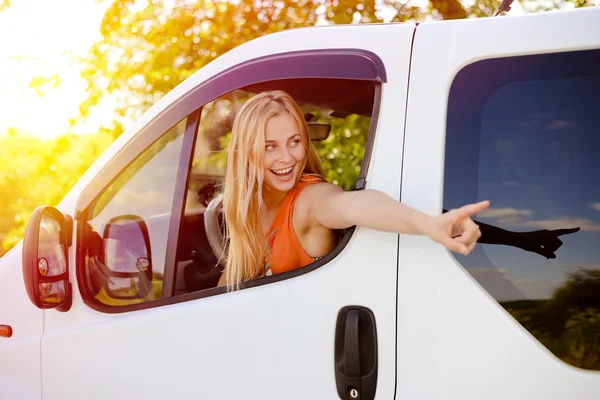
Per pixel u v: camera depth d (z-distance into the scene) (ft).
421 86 6.34
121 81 19.75
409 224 5.66
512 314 5.72
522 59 6.02
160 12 19.31
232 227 6.94
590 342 5.52
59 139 21.08
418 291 5.97
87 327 7.41
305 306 6.35
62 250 7.55
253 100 6.94
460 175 6.09
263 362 6.47
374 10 18.20
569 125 5.82
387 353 6.01
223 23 18.99
